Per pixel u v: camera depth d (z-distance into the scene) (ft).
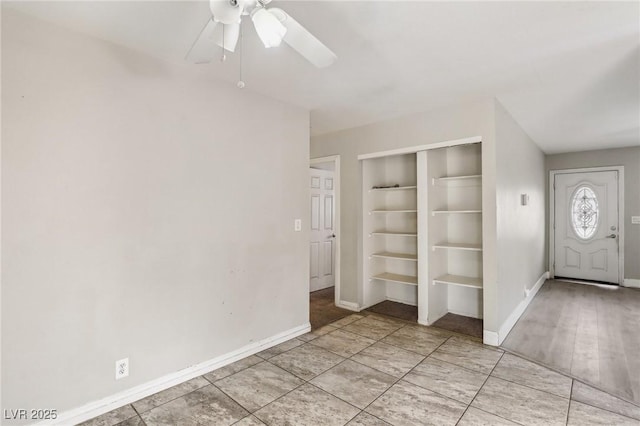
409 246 14.40
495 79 8.93
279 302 10.31
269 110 10.11
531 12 5.95
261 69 8.27
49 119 6.12
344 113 11.79
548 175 19.99
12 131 5.75
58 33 6.25
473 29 6.51
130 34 6.64
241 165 9.30
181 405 7.00
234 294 9.08
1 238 5.64
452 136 10.93
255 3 4.53
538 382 7.91
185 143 8.07
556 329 11.47
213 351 8.57
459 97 10.25
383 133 12.68
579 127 13.74
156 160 7.55
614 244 18.16
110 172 6.85
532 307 14.08
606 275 18.40
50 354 6.11
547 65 8.13
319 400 7.16
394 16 6.05
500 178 10.52
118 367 6.93
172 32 6.59
